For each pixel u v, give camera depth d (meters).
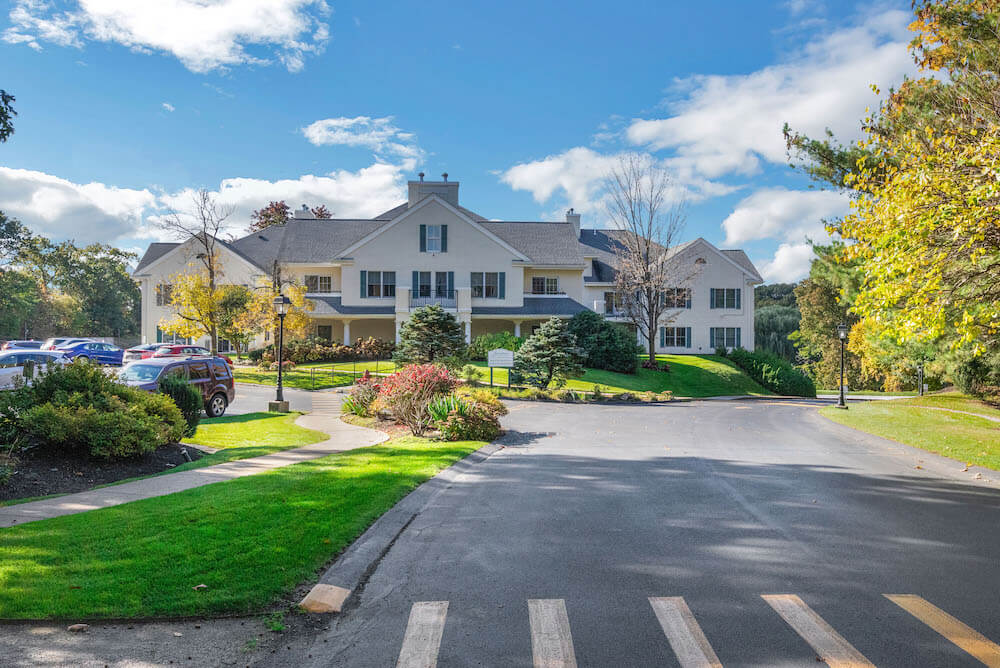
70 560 5.82
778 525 7.57
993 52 12.82
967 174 10.30
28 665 4.11
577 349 29.59
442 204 39.88
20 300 63.31
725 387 38.62
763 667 4.09
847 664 4.13
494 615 4.95
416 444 13.79
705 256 47.41
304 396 25.66
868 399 39.53
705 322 47.38
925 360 26.73
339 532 6.77
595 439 15.61
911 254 10.23
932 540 6.95
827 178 18.03
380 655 4.31
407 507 8.23
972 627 4.70
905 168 11.54
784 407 28.30
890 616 4.89
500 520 7.80
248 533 6.65
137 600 5.00
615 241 50.91
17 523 7.08
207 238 37.34
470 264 40.09
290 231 43.03
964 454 12.73
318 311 38.44
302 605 5.07
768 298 103.12
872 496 9.17
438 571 5.97
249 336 36.59
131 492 8.79
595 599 5.26
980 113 12.94
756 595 5.34
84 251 80.62
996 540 6.95
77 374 12.31
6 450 10.20
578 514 8.09
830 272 19.62
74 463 10.56
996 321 11.27
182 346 31.61
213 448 13.38
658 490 9.55
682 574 5.86
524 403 25.67
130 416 11.39
